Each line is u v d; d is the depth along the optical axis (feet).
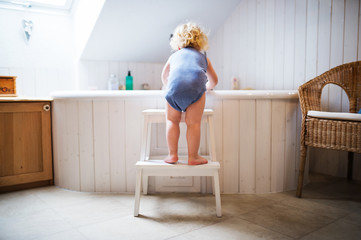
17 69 8.22
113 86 9.22
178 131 4.98
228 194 6.20
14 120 6.48
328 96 7.18
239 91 6.10
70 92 6.40
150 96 6.14
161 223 4.74
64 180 6.72
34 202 5.79
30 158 6.70
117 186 6.39
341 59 6.85
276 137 6.33
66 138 6.57
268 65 8.38
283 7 7.91
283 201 5.75
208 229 4.51
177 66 4.77
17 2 8.03
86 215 5.10
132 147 6.30
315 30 7.27
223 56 9.73
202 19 9.02
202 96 4.84
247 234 4.34
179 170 4.99
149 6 7.75
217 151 6.14
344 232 4.40
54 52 8.80
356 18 6.57
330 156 7.54
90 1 7.82
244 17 8.93
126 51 9.16
